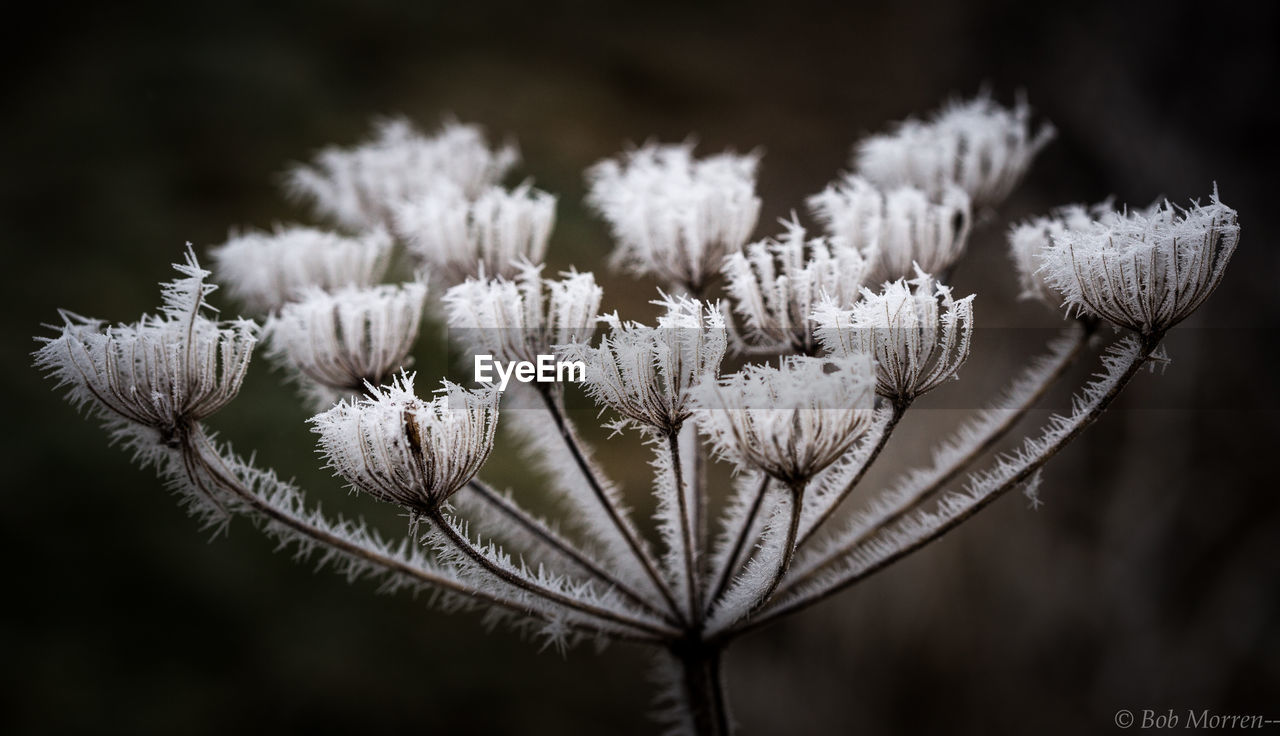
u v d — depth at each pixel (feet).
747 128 3.01
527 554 0.70
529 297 0.64
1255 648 1.68
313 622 2.07
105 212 2.69
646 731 2.05
